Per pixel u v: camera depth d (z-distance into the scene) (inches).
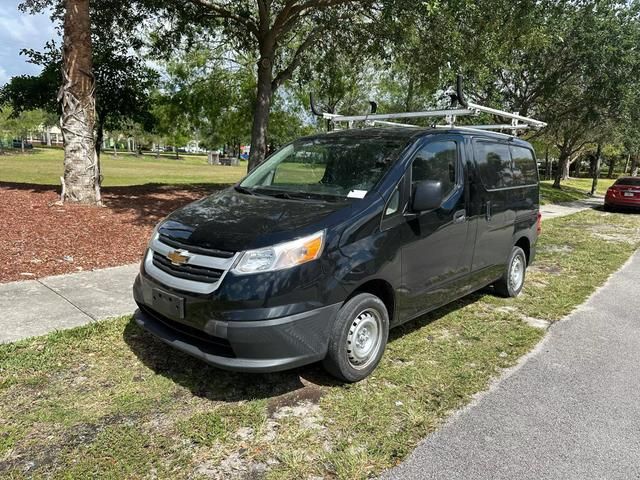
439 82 510.9
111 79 531.2
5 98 521.7
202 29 606.9
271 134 853.8
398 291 152.1
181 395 132.0
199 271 126.3
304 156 177.6
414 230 155.3
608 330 198.4
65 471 100.6
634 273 304.7
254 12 575.5
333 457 108.5
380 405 131.4
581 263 328.8
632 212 703.7
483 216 193.9
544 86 772.6
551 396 140.7
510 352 171.6
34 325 170.6
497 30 428.1
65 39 362.6
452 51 435.8
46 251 264.4
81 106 374.3
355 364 141.9
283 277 120.8
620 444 118.1
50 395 129.3
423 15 373.1
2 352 148.6
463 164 185.2
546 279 281.4
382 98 959.0
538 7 426.6
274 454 109.2
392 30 449.1
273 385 139.6
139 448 108.9
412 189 157.1
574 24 690.8
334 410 128.1
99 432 114.3
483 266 201.8
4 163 1263.5
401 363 158.9
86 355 151.9
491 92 765.3
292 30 610.2
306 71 629.3
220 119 804.0
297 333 123.0
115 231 317.4
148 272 140.6
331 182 160.9
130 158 2237.9
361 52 562.9
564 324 204.2
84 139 378.0
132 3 498.3
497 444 116.1
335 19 504.4
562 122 932.6
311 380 143.7
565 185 1323.8
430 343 177.0
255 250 121.5
